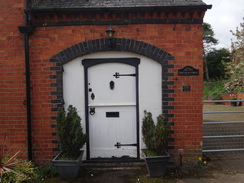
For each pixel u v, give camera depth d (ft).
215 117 27.43
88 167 12.48
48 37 12.32
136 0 12.98
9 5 12.18
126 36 12.28
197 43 12.25
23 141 12.49
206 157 13.87
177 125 12.48
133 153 12.87
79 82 12.60
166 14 12.12
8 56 12.30
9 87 12.38
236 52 34.81
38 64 12.37
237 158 13.70
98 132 12.83
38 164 12.58
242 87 42.14
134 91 12.73
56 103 12.43
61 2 12.88
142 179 11.04
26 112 12.42
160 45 12.29
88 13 12.10
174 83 12.35
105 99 12.77
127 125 12.83
